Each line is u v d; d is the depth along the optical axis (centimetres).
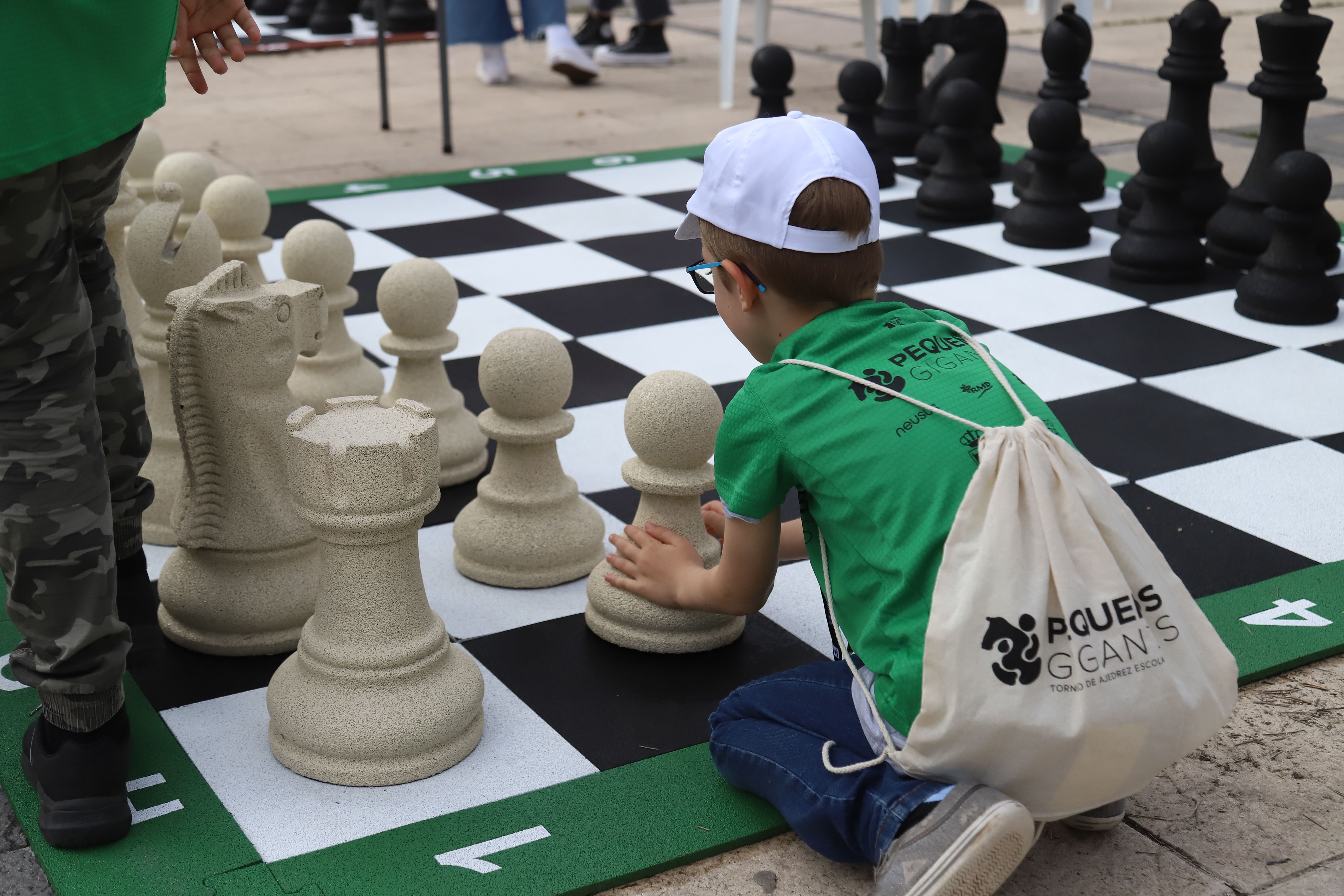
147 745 168
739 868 145
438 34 793
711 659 190
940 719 126
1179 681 128
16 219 128
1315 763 162
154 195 316
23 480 136
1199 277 357
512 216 420
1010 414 137
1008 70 686
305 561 190
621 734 171
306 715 161
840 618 144
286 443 159
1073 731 123
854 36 818
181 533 184
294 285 186
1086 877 143
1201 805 155
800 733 148
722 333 318
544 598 208
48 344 135
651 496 198
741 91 639
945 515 131
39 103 126
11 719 170
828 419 139
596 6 749
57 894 139
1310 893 140
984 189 415
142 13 135
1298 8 345
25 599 140
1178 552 215
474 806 155
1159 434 261
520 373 204
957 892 125
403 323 240
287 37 803
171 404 221
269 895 139
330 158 500
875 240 146
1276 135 357
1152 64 698
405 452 157
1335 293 323
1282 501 232
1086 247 388
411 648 164
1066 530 129
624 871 143
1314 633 189
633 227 407
